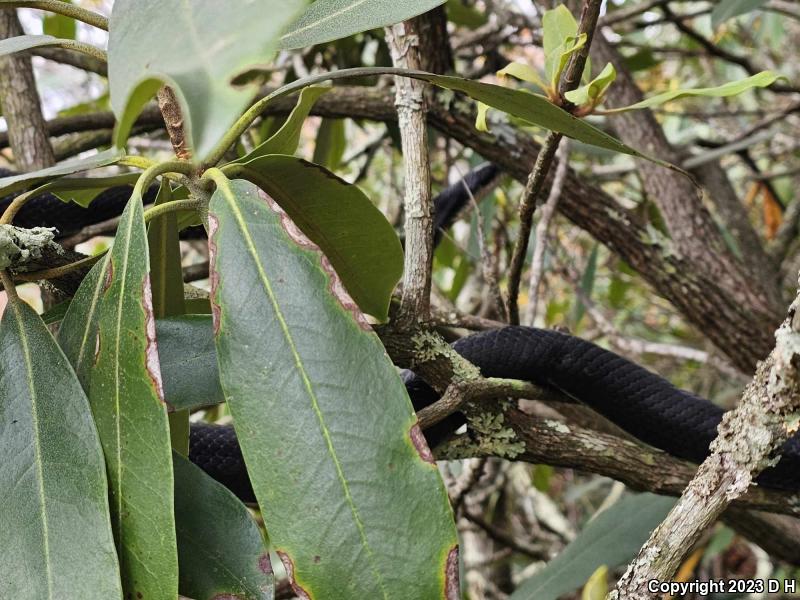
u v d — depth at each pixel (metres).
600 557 0.72
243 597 0.36
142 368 0.35
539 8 0.87
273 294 0.36
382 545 0.34
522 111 0.42
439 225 0.88
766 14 1.37
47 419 0.36
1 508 0.35
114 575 0.33
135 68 0.29
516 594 0.73
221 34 0.28
